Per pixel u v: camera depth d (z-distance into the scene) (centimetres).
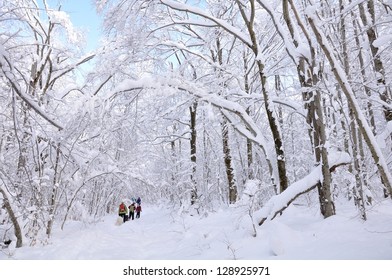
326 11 810
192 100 1146
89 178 1060
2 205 883
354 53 1026
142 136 1287
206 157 1808
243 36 1010
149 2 1026
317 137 770
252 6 927
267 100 953
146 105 1132
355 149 679
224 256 597
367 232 564
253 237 675
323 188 739
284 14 804
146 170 1953
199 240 796
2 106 820
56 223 1265
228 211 1275
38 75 1023
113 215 2242
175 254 714
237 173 1827
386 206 757
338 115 820
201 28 1479
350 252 457
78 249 766
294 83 1334
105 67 1162
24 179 848
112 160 1162
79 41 1234
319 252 492
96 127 1031
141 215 2302
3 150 902
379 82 855
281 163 917
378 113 1141
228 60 1483
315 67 747
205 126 1516
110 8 1029
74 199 1095
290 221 795
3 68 434
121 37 1155
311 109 784
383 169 462
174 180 1861
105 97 980
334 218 682
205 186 1716
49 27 1109
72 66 1215
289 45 837
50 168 1038
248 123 1054
